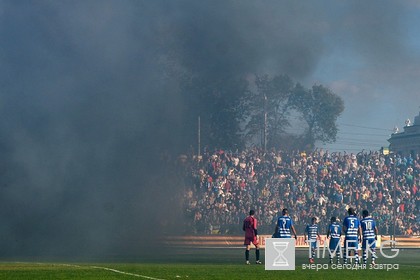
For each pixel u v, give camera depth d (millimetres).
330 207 139125
